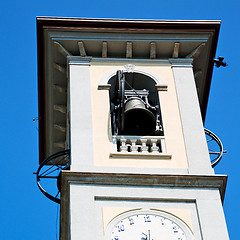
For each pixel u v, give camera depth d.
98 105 42.97
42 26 45.81
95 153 40.53
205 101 48.06
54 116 48.34
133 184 38.88
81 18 46.03
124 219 37.72
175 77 44.91
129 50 45.72
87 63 45.28
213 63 46.88
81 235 36.81
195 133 41.84
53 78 46.94
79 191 38.41
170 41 45.94
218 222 37.78
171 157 40.66
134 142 41.41
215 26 46.28
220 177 39.22
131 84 45.50
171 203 38.50
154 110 43.44
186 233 37.47
